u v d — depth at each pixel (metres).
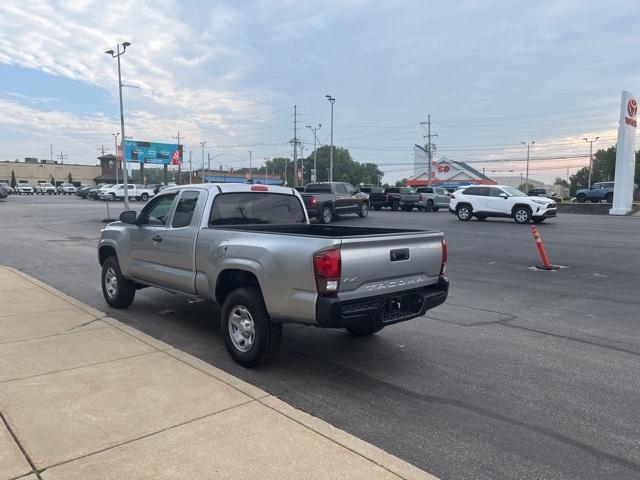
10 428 3.49
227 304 5.21
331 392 4.55
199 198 5.97
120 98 32.44
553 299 8.59
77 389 4.15
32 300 7.49
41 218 26.86
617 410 4.23
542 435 3.79
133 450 3.23
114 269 7.33
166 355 5.00
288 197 6.77
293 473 3.01
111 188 53.75
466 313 7.58
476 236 17.91
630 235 17.98
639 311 7.75
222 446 3.30
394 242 4.89
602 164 111.81
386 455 3.24
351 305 4.55
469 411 4.19
